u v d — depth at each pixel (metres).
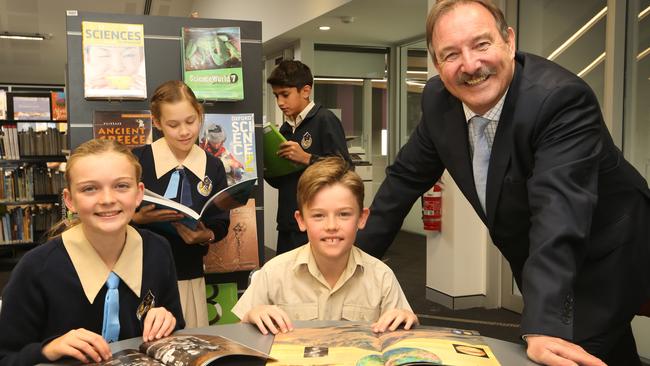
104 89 2.34
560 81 1.21
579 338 1.29
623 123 3.08
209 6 8.57
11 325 1.21
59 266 1.25
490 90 1.24
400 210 1.63
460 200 4.11
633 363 1.60
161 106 1.97
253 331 1.20
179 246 2.07
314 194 1.41
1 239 6.24
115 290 1.29
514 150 1.26
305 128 2.85
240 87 2.52
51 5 8.83
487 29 1.21
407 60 7.15
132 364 1.01
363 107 7.25
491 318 3.89
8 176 6.25
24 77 12.66
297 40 6.55
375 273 1.49
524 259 1.45
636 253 1.35
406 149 1.64
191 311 2.10
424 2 4.68
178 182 2.04
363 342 1.10
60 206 6.18
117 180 1.23
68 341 1.05
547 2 3.58
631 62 3.03
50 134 6.43
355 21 5.45
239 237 2.49
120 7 9.15
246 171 2.53
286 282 1.48
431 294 4.40
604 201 1.34
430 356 0.99
